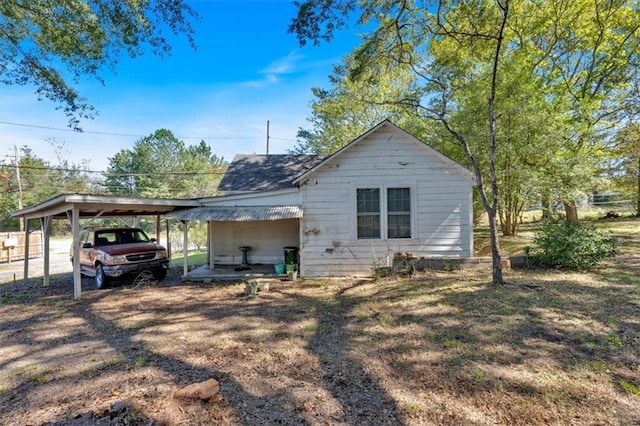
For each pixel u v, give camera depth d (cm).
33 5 767
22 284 1081
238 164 1464
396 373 376
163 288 926
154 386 366
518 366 375
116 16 793
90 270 1020
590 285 695
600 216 2262
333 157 1009
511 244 1340
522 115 1186
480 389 333
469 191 996
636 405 299
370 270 1010
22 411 327
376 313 603
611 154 1589
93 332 572
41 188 3522
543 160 1224
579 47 1594
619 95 1619
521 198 1227
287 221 1245
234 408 319
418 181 1006
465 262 921
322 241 1021
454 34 870
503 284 717
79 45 855
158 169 4659
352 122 2498
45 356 471
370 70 1024
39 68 888
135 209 1025
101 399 343
